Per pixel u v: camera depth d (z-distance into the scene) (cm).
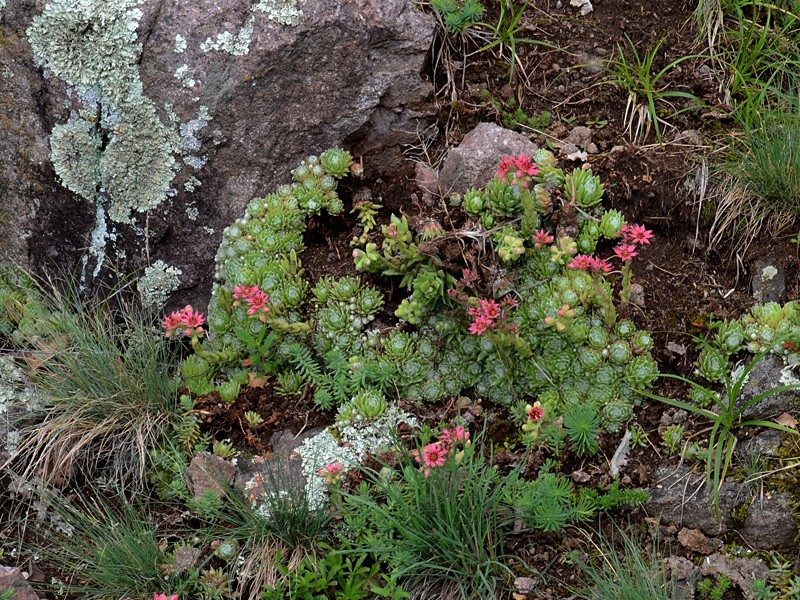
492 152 92
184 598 84
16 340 92
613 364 87
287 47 91
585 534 84
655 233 92
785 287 88
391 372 89
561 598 82
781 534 82
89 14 90
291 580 83
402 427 88
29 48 91
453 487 82
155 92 92
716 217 90
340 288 91
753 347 86
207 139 92
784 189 89
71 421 89
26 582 84
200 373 91
